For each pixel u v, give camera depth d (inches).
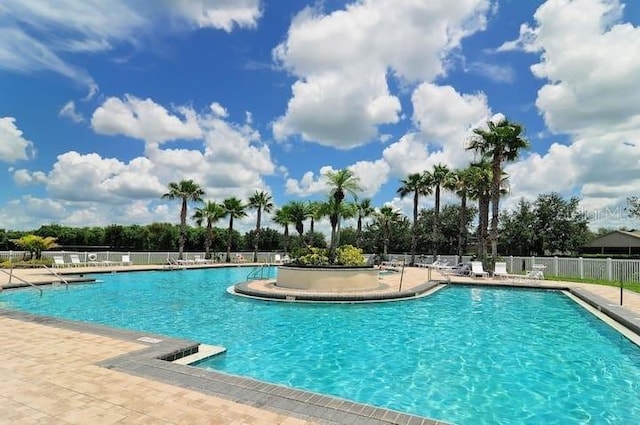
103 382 175.0
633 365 253.9
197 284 706.8
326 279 552.7
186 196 1229.1
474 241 1530.5
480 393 205.9
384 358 268.5
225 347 289.0
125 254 1092.5
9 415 140.3
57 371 189.0
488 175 945.5
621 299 420.8
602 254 1389.0
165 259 1189.7
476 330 357.4
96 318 398.3
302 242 1520.7
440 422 140.2
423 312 445.7
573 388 213.9
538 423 171.2
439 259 1273.4
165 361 208.1
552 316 428.1
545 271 863.1
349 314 428.5
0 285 562.9
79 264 950.4
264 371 239.6
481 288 669.3
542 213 1296.8
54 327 284.4
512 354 279.6
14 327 283.3
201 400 156.6
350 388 212.5
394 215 1467.8
